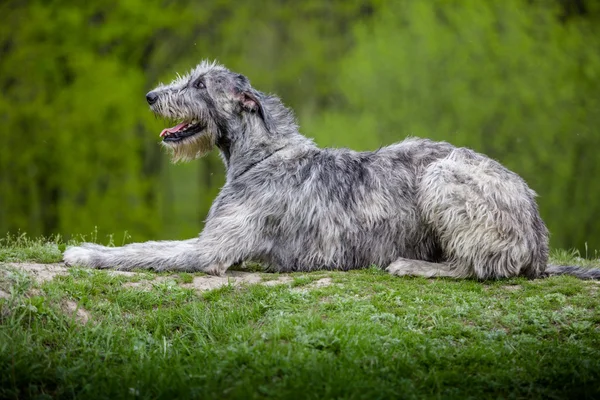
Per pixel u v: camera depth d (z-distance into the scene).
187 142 12.31
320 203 11.66
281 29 31.78
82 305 9.77
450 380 7.97
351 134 29.94
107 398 7.55
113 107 28.78
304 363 8.05
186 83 12.35
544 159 30.41
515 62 30.14
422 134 29.80
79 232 29.08
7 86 29.48
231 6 30.66
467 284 11.02
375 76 30.11
